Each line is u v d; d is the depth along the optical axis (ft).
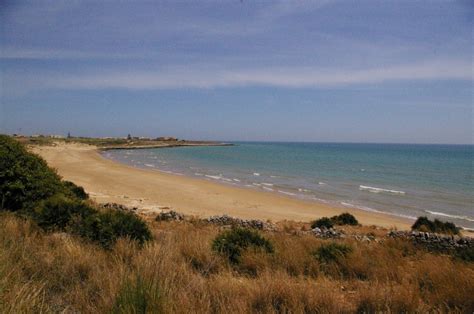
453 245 40.78
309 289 16.85
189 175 172.14
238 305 13.92
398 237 44.39
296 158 339.36
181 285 15.88
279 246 31.22
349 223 68.64
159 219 55.93
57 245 23.02
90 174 152.66
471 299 17.04
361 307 16.22
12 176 37.09
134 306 12.29
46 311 12.20
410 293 17.26
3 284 12.69
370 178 175.52
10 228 25.35
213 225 52.01
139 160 274.36
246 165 247.91
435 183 158.20
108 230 27.78
